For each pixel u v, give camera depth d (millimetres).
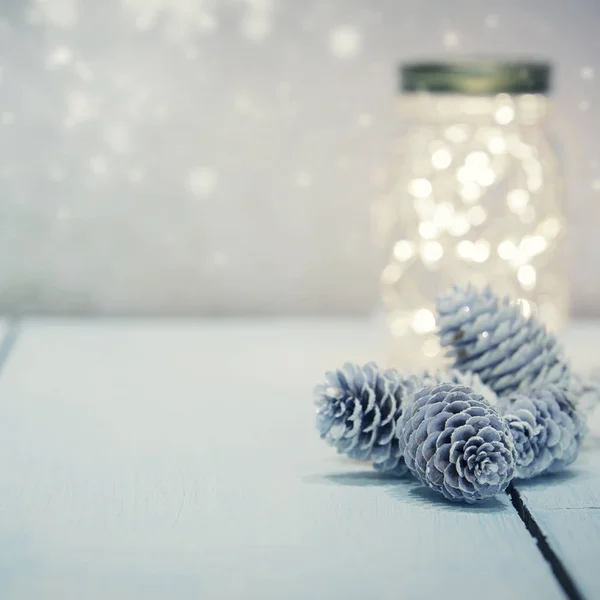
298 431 550
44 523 438
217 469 496
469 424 444
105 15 780
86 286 814
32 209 801
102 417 572
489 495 445
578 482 475
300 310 821
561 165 789
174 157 799
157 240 810
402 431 457
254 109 793
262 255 813
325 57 787
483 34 785
